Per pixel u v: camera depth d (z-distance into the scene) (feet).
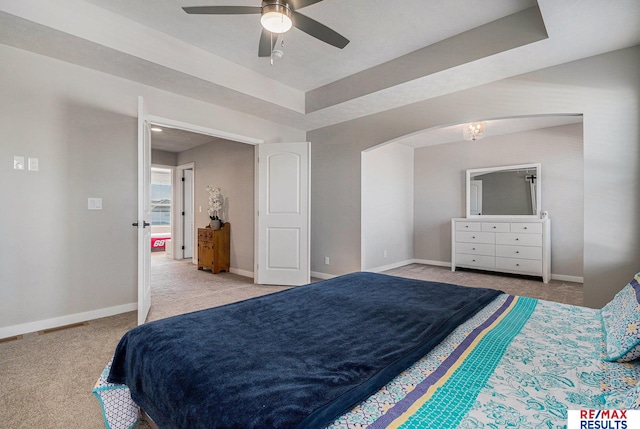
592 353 3.69
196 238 20.79
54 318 9.33
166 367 3.49
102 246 10.27
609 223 8.51
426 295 6.06
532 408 2.65
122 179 10.67
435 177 20.99
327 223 16.14
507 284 15.01
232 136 13.79
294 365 3.33
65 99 9.52
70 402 5.60
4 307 8.56
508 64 9.45
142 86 11.06
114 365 4.53
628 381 3.03
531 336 4.21
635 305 3.83
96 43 8.41
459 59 9.52
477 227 17.72
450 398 2.79
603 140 8.64
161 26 9.29
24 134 8.87
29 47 8.64
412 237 22.00
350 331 4.29
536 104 9.78
